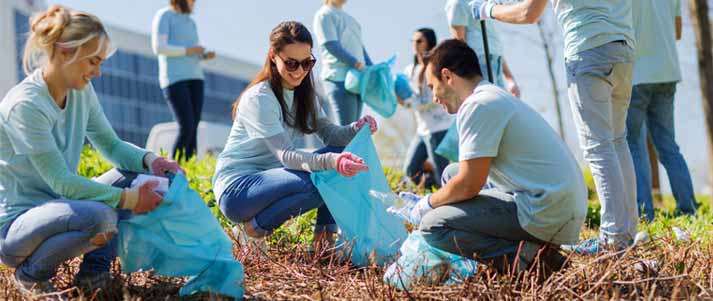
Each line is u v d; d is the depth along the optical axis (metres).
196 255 3.17
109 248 3.30
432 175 7.45
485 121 3.18
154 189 3.25
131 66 30.92
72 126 3.29
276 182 3.82
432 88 3.46
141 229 3.16
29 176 3.20
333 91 6.06
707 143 9.06
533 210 3.18
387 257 3.76
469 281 3.25
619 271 3.25
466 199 3.31
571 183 3.17
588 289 3.18
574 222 3.24
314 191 3.84
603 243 3.65
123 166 3.59
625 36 3.82
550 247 3.31
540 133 3.21
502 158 3.26
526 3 3.85
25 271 3.13
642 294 3.20
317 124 4.16
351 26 6.08
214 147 11.93
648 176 5.59
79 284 3.26
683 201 5.87
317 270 3.62
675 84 5.71
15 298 3.16
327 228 4.10
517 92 6.37
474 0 4.28
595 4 3.80
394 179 6.98
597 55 3.80
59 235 3.04
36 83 3.13
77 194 3.10
